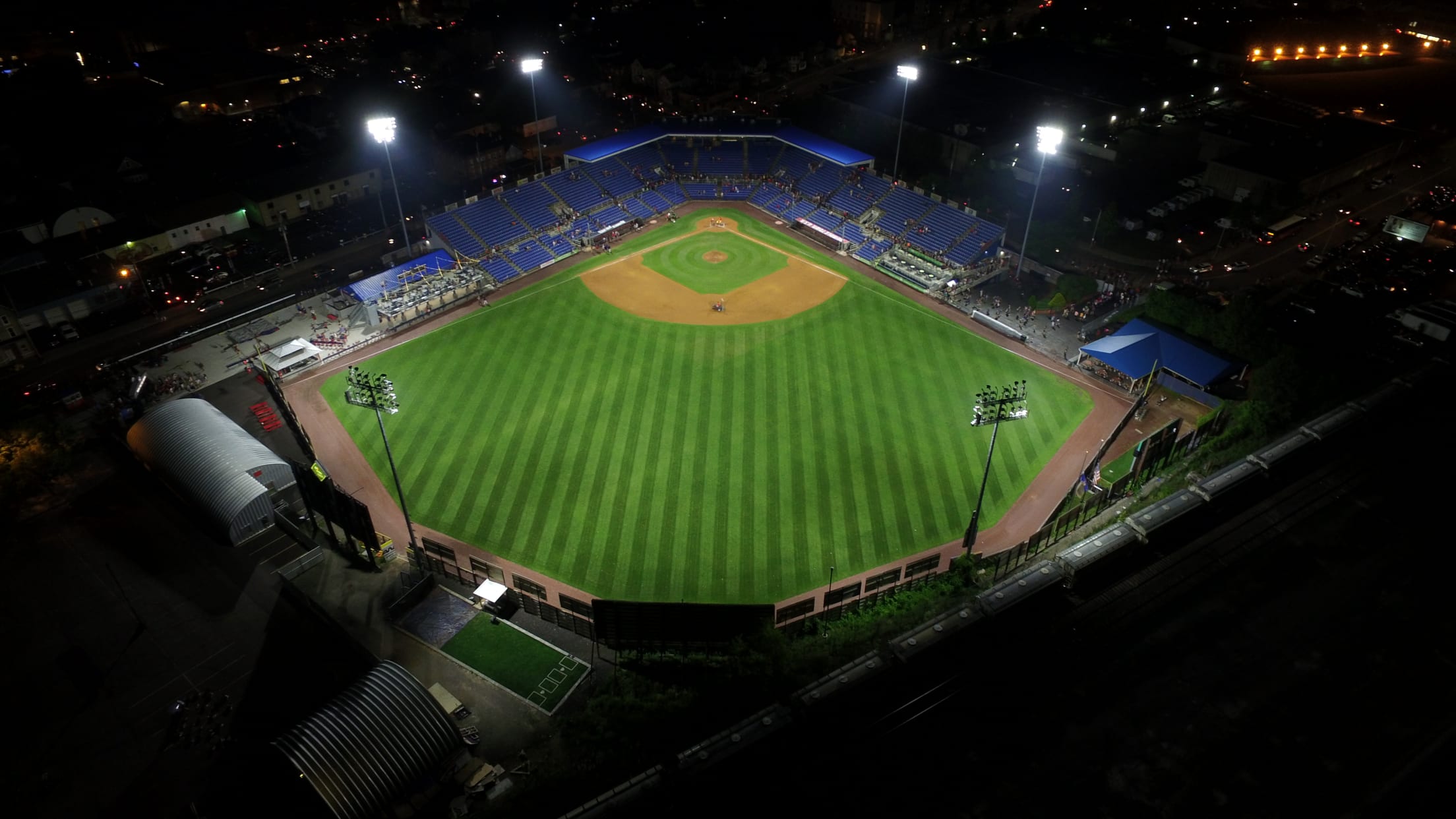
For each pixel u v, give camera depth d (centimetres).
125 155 12169
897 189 10900
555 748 4656
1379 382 7250
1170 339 7950
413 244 10612
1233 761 3859
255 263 10131
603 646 5312
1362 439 5812
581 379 7944
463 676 5125
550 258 10094
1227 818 3634
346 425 7350
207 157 12525
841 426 7281
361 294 8869
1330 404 6706
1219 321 8006
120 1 19050
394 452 7012
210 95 14888
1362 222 11031
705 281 9712
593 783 4069
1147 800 3700
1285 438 5725
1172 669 4262
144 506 6481
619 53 17162
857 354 8338
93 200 10781
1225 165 11719
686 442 7075
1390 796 3706
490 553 6031
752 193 11725
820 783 3716
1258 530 5072
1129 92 14775
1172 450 6688
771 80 16825
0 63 16575
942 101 14125
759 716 3966
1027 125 13275
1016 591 4528
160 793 4472
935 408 7550
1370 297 9169
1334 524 5119
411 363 8200
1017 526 6250
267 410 7569
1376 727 4006
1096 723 4006
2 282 8869
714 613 4969
